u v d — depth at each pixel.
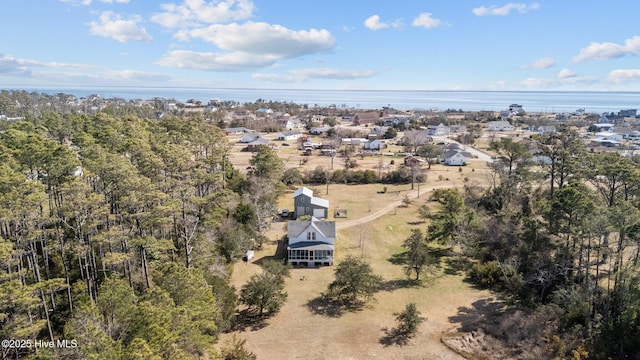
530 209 57.62
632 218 32.84
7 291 23.44
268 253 51.53
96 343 20.70
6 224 31.58
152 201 38.38
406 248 54.47
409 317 35.50
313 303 40.59
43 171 38.09
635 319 32.22
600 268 42.28
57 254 36.97
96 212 32.38
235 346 30.67
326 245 49.28
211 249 42.84
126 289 27.17
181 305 27.02
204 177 47.50
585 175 48.72
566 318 34.81
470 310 39.66
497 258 45.72
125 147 45.56
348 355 32.72
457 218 52.47
